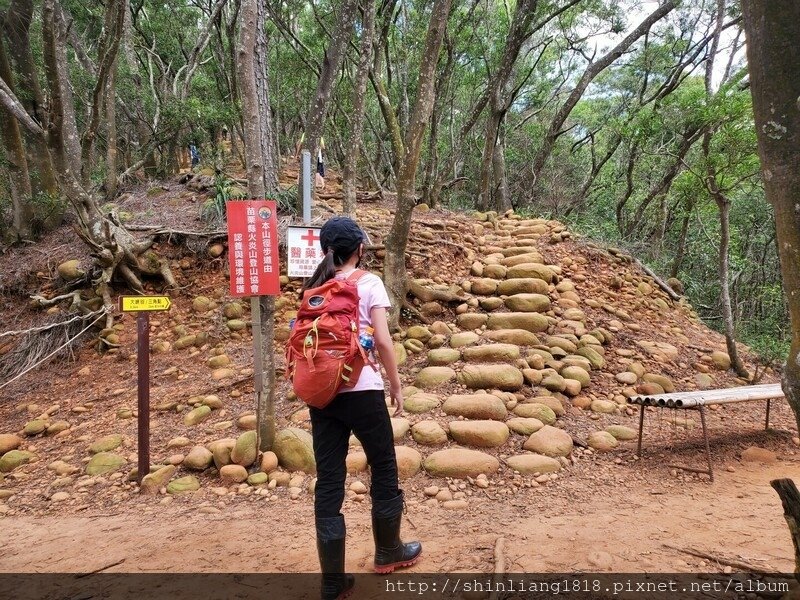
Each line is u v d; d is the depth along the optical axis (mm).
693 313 8148
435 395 4742
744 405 5320
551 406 4664
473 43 12891
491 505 3316
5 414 5504
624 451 4176
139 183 11062
